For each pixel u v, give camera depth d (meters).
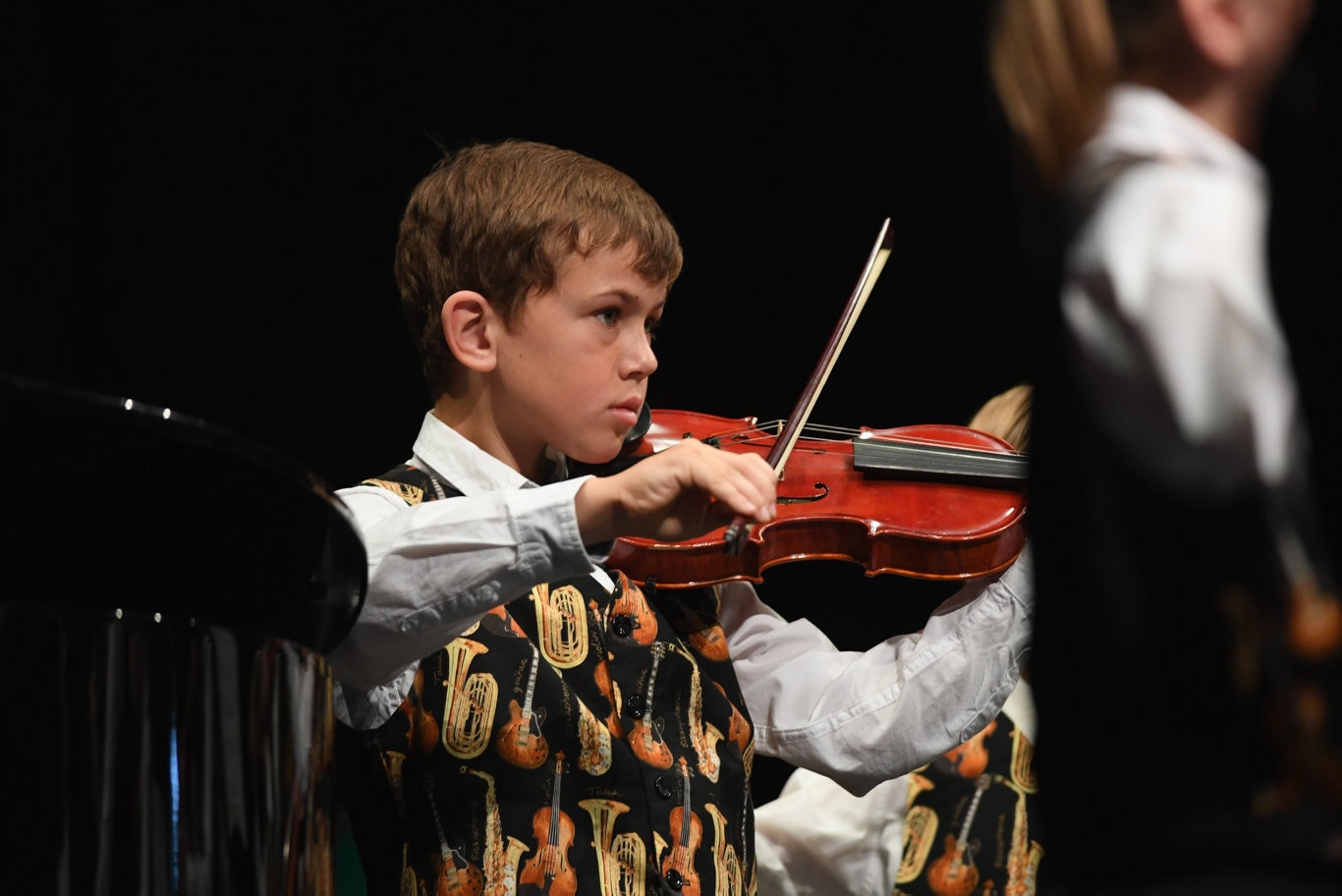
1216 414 2.10
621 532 4.09
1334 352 2.02
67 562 3.06
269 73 11.76
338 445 11.85
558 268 5.01
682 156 12.11
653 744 4.85
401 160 11.95
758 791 11.59
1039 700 2.29
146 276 11.54
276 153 11.77
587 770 4.68
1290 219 2.06
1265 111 2.10
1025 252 2.39
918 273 11.80
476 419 5.23
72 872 2.88
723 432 6.16
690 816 4.79
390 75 11.94
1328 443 2.02
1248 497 2.07
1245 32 2.12
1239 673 2.07
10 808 2.85
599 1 12.07
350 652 4.25
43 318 11.28
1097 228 2.21
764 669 5.70
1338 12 2.04
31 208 11.19
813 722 5.49
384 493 4.95
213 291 11.66
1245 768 2.07
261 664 3.15
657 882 4.61
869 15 11.83
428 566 4.14
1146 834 2.13
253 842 3.11
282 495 3.08
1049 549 2.28
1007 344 11.59
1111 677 2.16
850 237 11.95
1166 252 2.15
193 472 2.96
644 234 5.15
